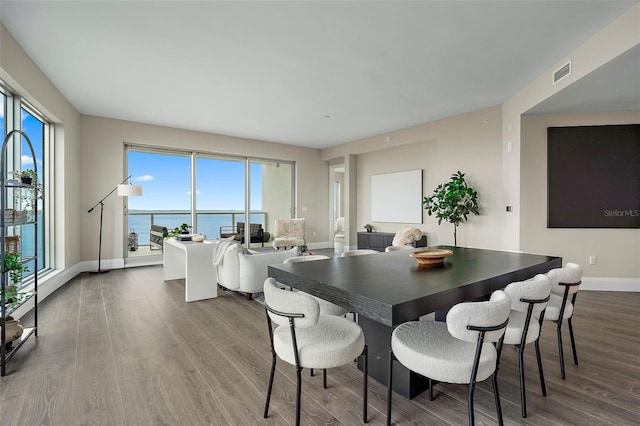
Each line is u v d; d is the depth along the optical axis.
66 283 4.73
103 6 2.61
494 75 3.97
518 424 1.67
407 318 1.36
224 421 1.70
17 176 2.59
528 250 4.54
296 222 7.54
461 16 2.73
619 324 3.10
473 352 1.50
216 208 7.29
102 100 4.86
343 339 1.65
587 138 4.42
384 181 7.46
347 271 2.02
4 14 2.71
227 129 6.64
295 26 2.89
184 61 3.58
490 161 5.18
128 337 2.79
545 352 2.51
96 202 5.68
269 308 1.59
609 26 2.87
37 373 2.17
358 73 3.89
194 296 3.92
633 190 4.34
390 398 1.64
